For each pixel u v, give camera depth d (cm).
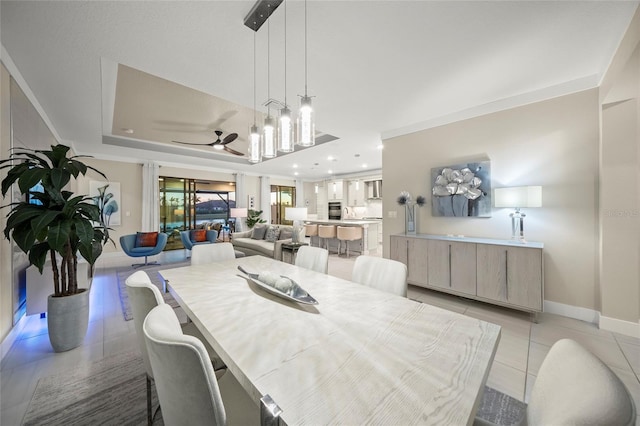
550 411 56
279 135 192
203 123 423
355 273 178
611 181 227
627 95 214
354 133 430
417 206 382
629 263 221
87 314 215
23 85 250
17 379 168
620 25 181
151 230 629
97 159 576
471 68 235
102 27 180
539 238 279
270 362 76
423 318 109
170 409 71
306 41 196
